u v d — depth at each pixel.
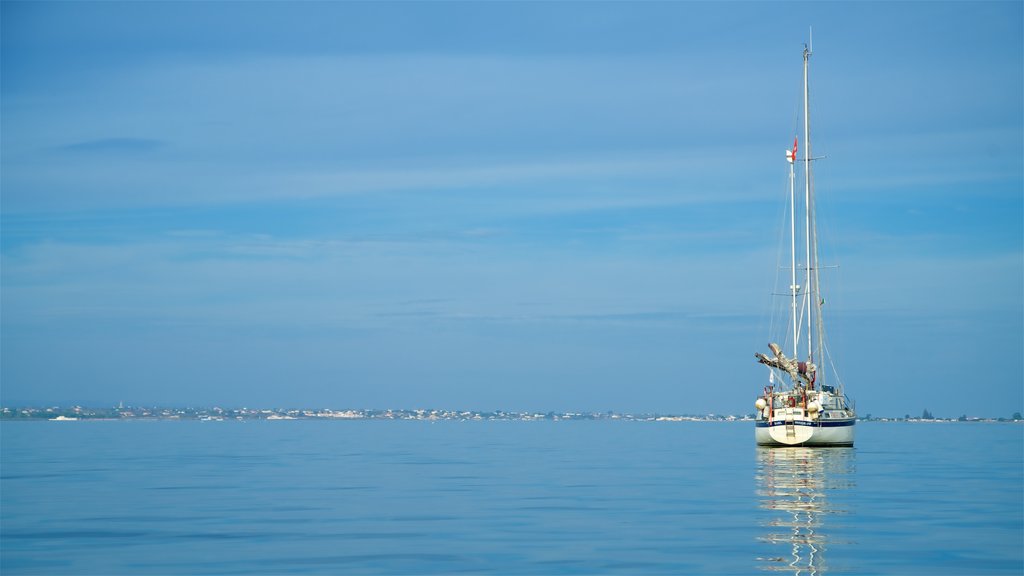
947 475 66.56
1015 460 86.50
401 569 31.69
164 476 67.75
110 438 163.88
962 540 36.28
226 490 56.88
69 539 37.66
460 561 32.91
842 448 96.94
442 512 45.75
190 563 32.81
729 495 52.66
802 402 96.12
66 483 61.53
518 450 114.12
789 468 73.88
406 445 131.12
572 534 38.38
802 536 37.38
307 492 55.66
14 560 33.44
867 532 38.28
